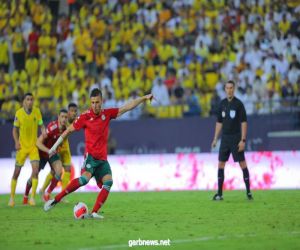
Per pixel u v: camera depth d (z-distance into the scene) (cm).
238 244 2266
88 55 7831
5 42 8150
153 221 2925
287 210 3312
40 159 4031
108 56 7825
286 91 6894
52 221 2972
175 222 2883
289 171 5103
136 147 6134
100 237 2442
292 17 7700
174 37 7775
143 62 7656
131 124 6150
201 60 7450
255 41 7550
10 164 5331
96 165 2997
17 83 7756
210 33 7694
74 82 7556
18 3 8438
